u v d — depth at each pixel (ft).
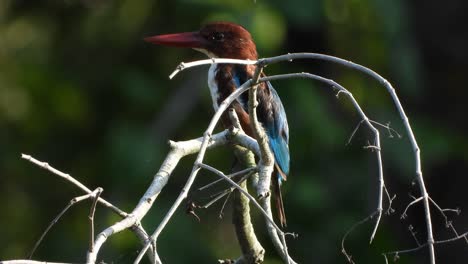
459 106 39.75
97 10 43.14
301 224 38.70
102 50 42.96
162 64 41.88
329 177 39.14
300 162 39.09
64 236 42.14
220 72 27.96
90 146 43.68
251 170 18.06
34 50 43.78
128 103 42.19
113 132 39.86
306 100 38.45
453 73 39.96
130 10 42.47
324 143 38.27
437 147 38.50
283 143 28.35
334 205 38.91
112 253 37.63
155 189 17.15
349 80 40.24
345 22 39.32
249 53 28.99
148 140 39.70
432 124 39.52
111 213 39.73
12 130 43.75
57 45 43.62
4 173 43.32
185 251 37.70
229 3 37.29
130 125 40.14
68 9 43.47
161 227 14.66
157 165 39.24
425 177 39.65
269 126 27.81
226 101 16.31
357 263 38.68
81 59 43.32
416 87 38.60
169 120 40.22
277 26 37.24
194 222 38.58
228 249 38.86
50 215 42.98
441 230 39.52
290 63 39.58
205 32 29.12
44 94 43.37
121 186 39.14
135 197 39.06
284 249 15.42
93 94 42.93
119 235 38.01
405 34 38.34
